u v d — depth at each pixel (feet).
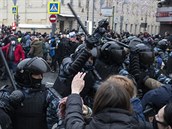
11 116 9.82
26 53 52.90
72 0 120.67
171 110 7.39
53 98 10.07
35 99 10.05
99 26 11.37
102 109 7.38
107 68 12.78
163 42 26.94
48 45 51.47
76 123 7.65
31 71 10.04
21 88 10.23
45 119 10.12
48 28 118.42
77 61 11.02
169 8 82.53
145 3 168.25
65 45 46.57
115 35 52.06
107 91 7.39
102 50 12.69
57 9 54.44
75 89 8.59
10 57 38.37
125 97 7.38
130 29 159.02
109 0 136.05
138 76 13.48
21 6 126.21
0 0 136.05
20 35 58.95
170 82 12.62
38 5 122.01
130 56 14.06
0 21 136.56
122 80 8.74
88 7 122.01
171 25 84.28
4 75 38.96
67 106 8.17
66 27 119.14
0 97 9.72
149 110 11.05
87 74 11.53
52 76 46.34
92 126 7.27
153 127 8.00
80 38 45.55
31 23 123.95
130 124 7.16
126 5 152.25
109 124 7.15
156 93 11.07
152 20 179.01
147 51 14.03
